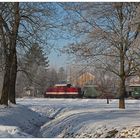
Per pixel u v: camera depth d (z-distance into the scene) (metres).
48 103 60.91
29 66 42.47
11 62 34.50
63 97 94.31
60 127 25.12
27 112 36.78
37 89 106.06
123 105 34.94
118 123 19.92
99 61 32.00
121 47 26.28
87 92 89.50
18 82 96.69
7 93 35.91
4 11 27.58
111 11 22.64
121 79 33.50
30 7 31.94
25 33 32.84
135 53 21.97
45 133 26.75
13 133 18.58
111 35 22.55
